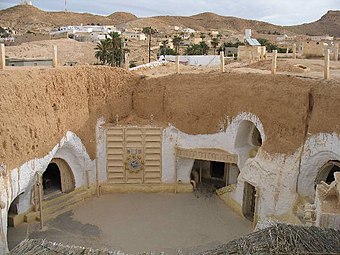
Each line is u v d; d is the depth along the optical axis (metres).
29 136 24.22
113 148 31.77
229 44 89.38
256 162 26.88
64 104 28.25
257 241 13.41
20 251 14.30
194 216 28.39
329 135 23.62
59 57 67.50
